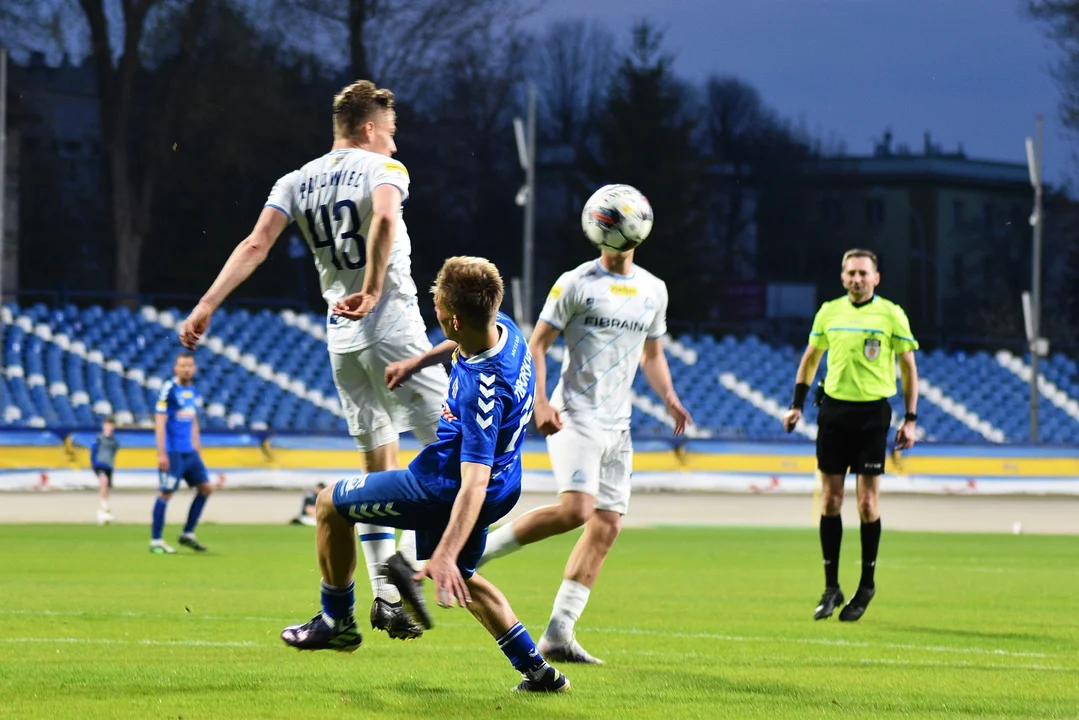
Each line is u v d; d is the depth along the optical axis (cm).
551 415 2262
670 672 2117
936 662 2298
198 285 13525
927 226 17675
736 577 4231
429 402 2253
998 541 6419
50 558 4553
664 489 10012
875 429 3148
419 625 1948
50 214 13162
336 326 2264
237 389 11312
